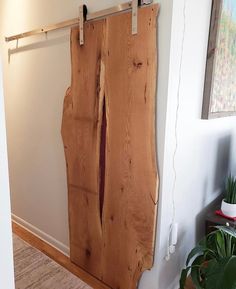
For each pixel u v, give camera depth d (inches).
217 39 57.8
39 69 75.4
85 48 59.9
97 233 66.4
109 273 65.5
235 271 43.5
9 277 27.7
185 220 64.2
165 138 50.8
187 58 52.5
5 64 88.1
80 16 59.1
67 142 68.9
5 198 25.9
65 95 67.4
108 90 57.0
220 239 53.7
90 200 66.4
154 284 57.7
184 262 66.9
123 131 55.7
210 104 61.0
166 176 53.4
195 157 63.8
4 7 84.6
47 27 69.0
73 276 70.0
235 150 87.5
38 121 79.7
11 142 92.4
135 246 58.1
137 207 56.1
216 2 56.0
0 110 24.2
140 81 51.0
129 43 51.4
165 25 46.8
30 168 86.8
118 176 58.4
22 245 83.8
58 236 81.6
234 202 65.7
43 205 84.7
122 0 52.4
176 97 51.5
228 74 67.1
